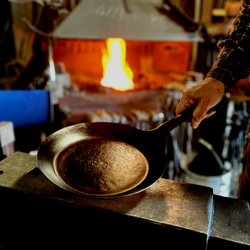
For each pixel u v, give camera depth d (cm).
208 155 254
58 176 87
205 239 82
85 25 319
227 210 97
